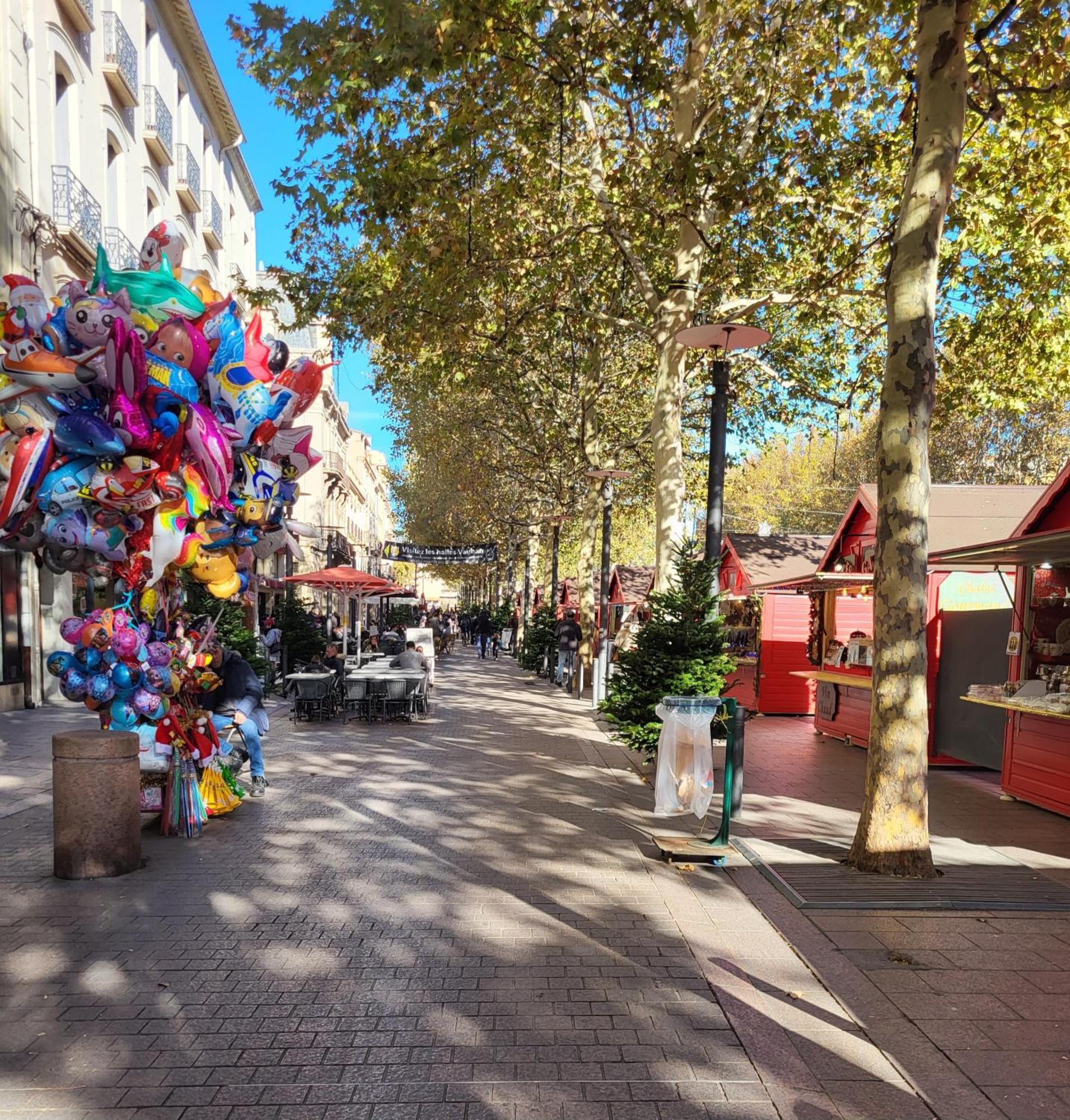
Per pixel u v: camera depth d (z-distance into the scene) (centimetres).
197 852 659
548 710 1691
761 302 1323
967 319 1427
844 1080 341
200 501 687
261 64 873
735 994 418
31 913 522
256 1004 403
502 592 5384
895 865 614
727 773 662
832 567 1560
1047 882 604
